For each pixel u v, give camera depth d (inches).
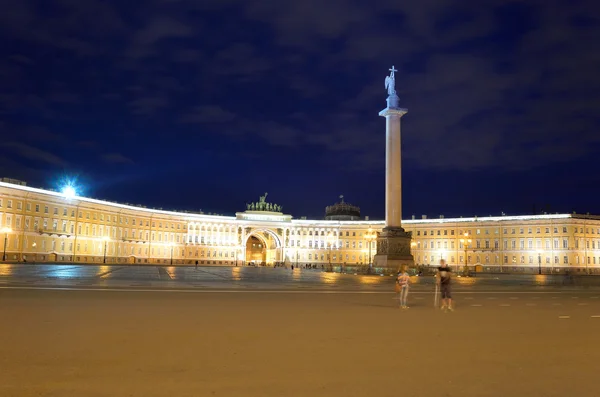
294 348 498.6
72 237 4709.6
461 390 364.8
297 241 6953.7
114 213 5374.0
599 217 5369.1
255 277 2229.3
